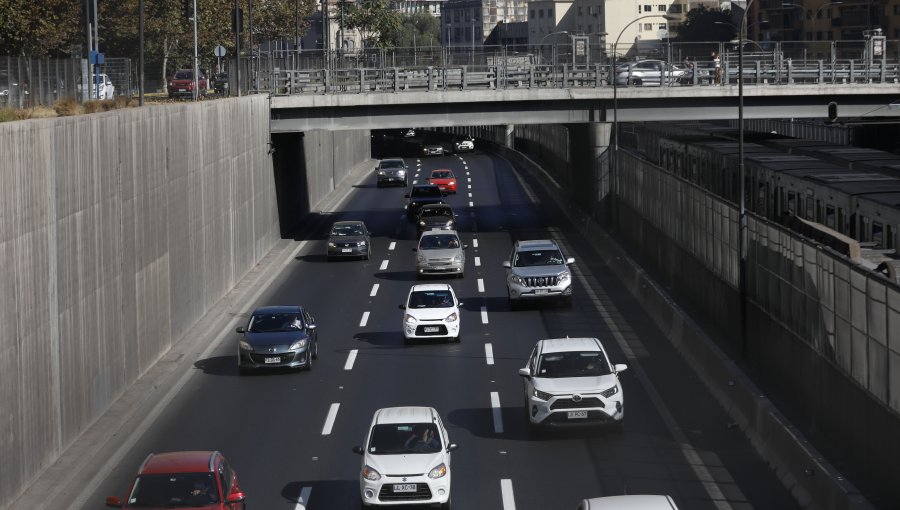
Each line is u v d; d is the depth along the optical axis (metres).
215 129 87.56
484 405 56.00
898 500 37.50
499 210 150.62
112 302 58.53
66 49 134.62
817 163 91.06
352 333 76.25
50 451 48.12
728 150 104.81
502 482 43.34
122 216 60.81
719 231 70.12
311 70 118.06
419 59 125.50
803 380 50.44
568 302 83.44
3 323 42.91
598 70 122.62
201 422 54.56
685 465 44.81
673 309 71.31
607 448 47.62
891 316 38.69
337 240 109.88
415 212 139.88
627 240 113.56
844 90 122.06
